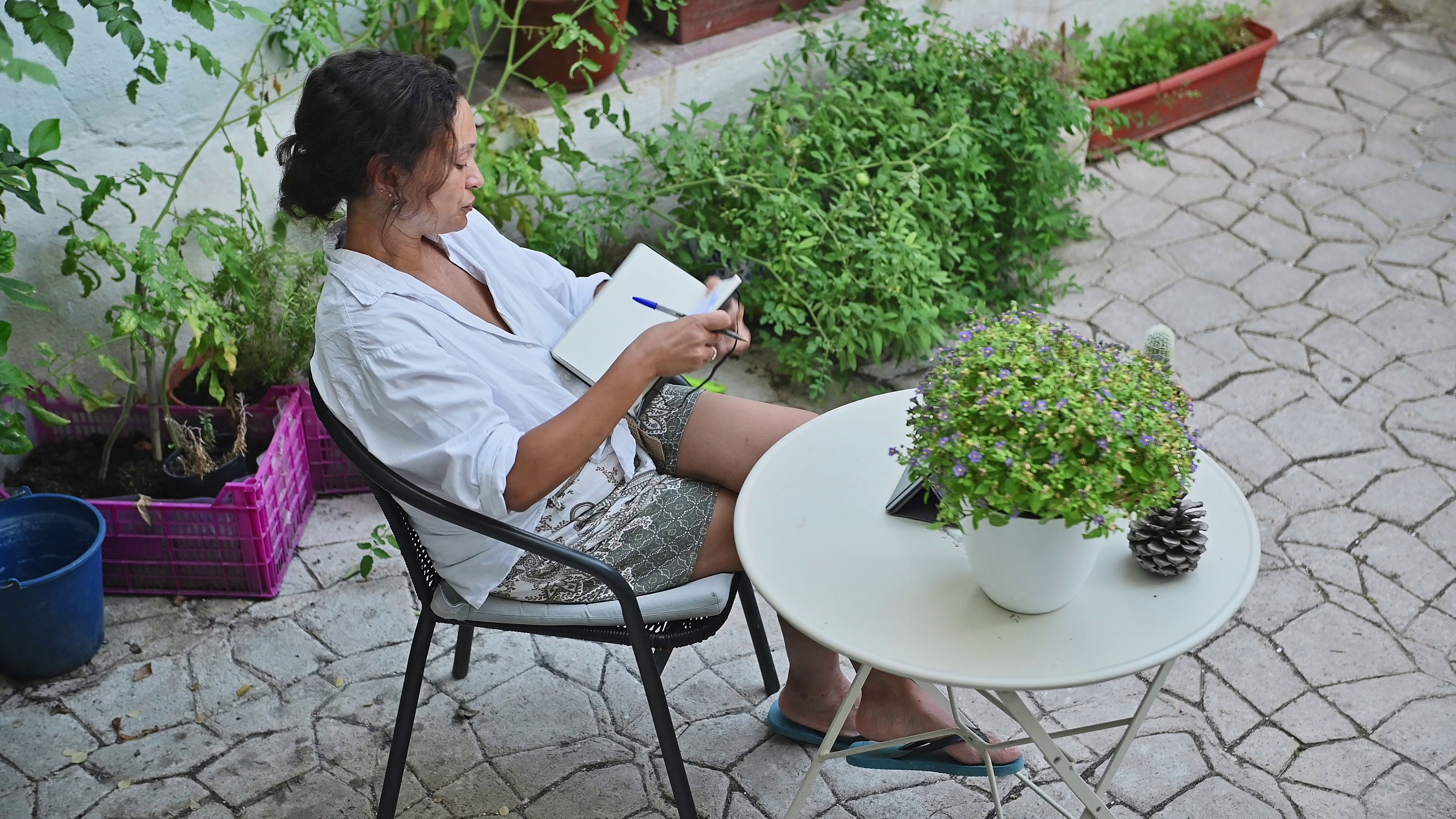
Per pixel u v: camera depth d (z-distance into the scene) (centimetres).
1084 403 130
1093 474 128
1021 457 129
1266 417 298
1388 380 309
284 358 264
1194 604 145
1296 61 463
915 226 308
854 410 181
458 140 160
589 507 179
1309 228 371
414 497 160
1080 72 385
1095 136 398
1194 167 402
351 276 163
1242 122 426
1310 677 229
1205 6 450
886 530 158
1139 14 441
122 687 226
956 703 198
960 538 157
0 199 236
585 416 160
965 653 139
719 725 219
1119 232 372
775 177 305
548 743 216
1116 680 222
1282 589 249
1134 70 413
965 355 140
